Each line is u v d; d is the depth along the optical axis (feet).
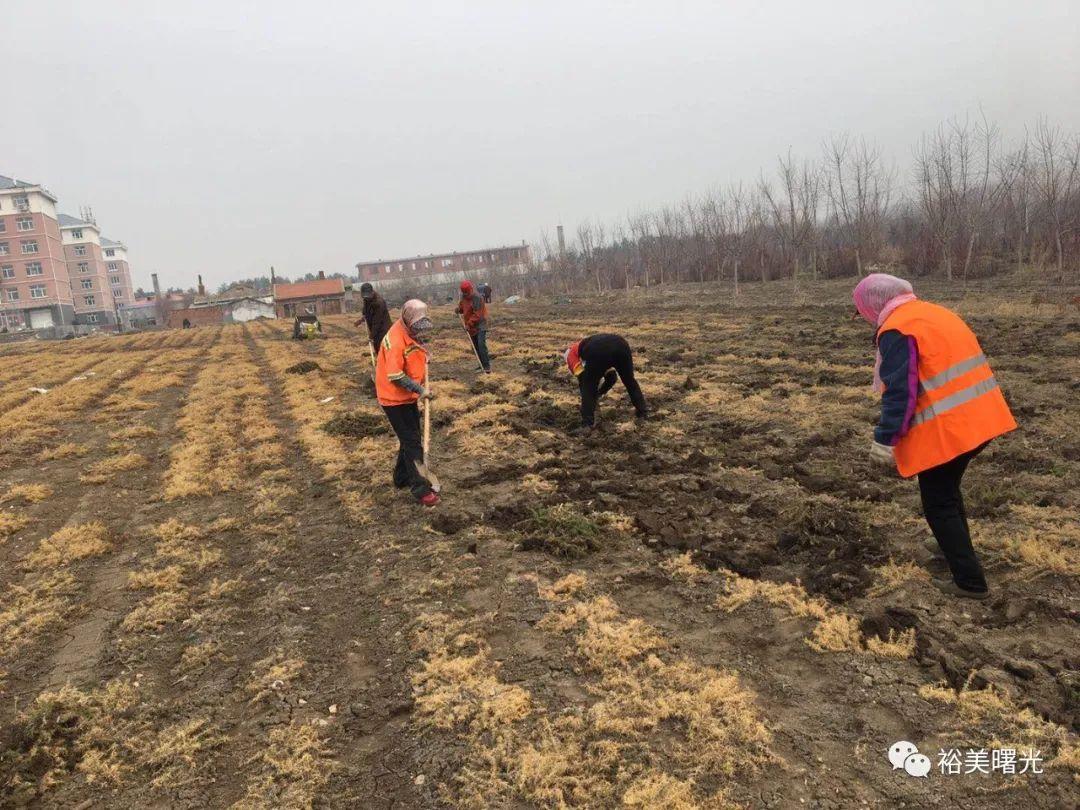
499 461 24.76
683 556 15.60
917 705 10.32
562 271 180.75
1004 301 65.10
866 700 10.53
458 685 11.52
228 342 101.19
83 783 10.07
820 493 19.02
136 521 21.62
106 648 13.85
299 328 94.58
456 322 101.14
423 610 14.30
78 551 18.80
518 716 10.61
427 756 10.01
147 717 11.51
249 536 19.70
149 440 33.40
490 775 9.47
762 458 22.47
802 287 105.81
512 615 13.78
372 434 30.68
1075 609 12.28
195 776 10.06
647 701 10.66
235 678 12.57
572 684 11.39
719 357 44.21
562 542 16.71
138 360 75.00
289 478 25.25
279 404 41.19
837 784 8.98
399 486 22.52
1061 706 10.03
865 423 25.79
